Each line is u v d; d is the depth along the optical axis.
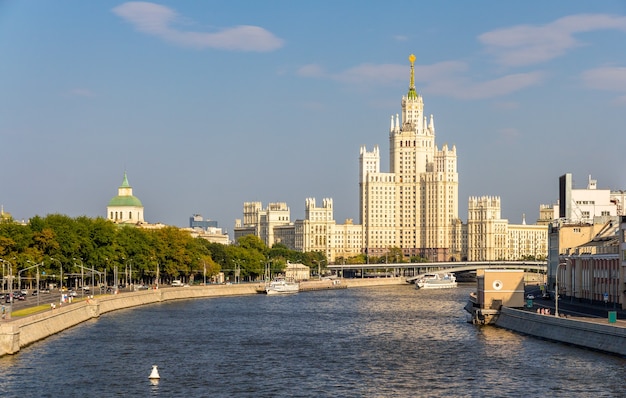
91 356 190.50
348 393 155.88
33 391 154.25
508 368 174.75
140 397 151.62
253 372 175.75
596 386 156.50
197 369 178.50
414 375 172.00
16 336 192.00
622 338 182.12
